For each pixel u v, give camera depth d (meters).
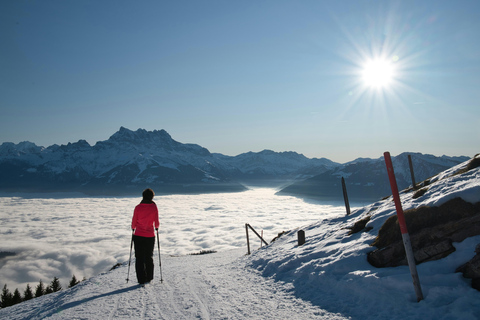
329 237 9.85
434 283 4.78
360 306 4.88
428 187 8.44
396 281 5.00
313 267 7.05
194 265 13.52
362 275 5.62
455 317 3.92
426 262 5.39
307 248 9.21
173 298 6.69
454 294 4.35
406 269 5.48
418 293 4.49
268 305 5.73
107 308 6.09
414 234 5.91
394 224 6.58
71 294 8.34
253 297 6.40
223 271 10.04
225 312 5.54
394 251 5.95
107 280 9.88
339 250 7.52
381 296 4.92
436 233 5.64
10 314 8.76
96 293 7.70
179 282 8.39
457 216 5.62
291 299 5.90
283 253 9.86
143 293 7.18
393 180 4.71
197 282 8.33
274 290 6.70
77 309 6.16
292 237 13.24
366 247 6.83
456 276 4.70
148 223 8.01
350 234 9.02
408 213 6.40
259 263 9.81
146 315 5.58
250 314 5.32
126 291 7.48
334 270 6.40
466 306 4.04
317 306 5.28
